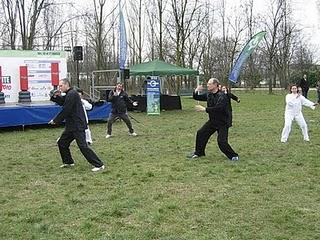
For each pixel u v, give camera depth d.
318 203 6.73
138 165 9.75
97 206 6.69
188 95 42.16
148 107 22.94
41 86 21.41
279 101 34.34
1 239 5.40
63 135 9.50
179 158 10.54
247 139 13.56
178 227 5.76
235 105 29.53
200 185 7.91
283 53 54.38
